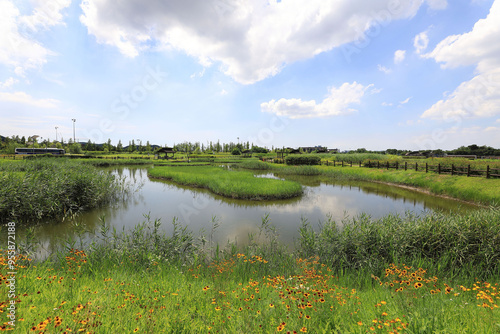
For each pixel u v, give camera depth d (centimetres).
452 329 233
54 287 358
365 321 267
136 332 245
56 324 229
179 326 264
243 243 820
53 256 634
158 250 647
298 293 356
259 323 271
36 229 946
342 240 645
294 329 258
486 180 1588
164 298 342
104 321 261
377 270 558
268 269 572
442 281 475
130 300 326
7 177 1072
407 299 339
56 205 1085
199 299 344
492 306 304
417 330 241
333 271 559
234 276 514
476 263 570
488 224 632
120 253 606
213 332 257
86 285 387
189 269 548
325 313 296
